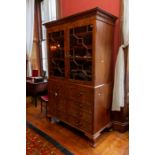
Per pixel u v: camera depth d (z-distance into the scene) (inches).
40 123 117.9
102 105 93.4
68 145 89.0
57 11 132.1
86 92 89.4
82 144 90.0
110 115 103.0
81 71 92.8
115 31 99.9
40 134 101.3
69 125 107.0
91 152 82.6
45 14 163.3
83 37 89.3
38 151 83.5
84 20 86.2
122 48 94.7
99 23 83.7
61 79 105.7
